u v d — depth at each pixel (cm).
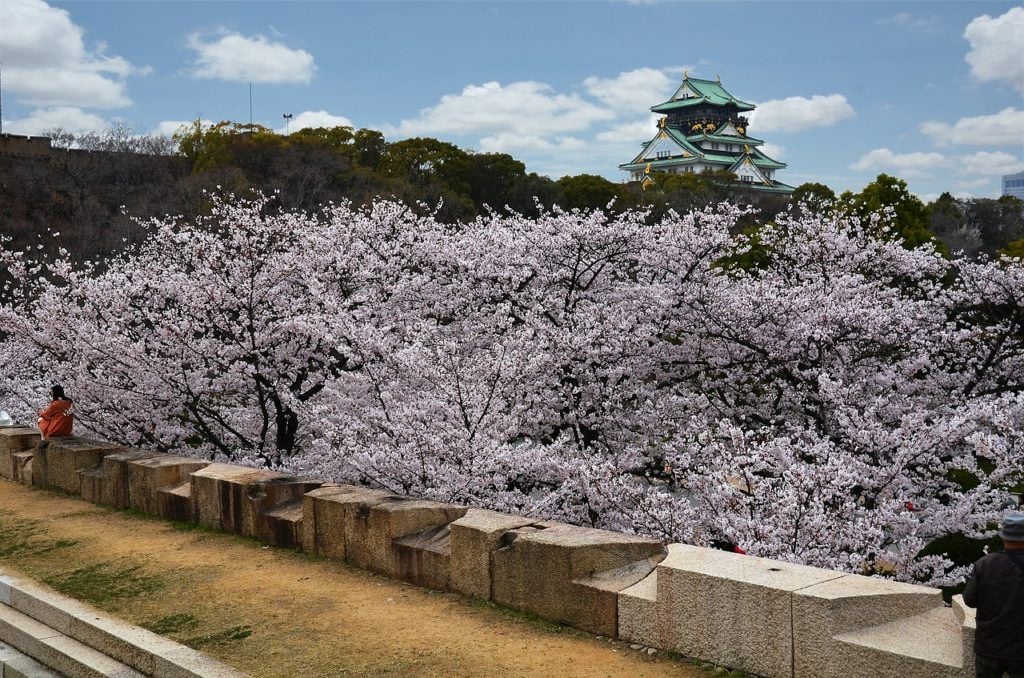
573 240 1931
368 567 940
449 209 5656
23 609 908
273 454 1905
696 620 661
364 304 2023
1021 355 1788
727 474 1291
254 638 763
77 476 1389
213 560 1004
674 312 1869
